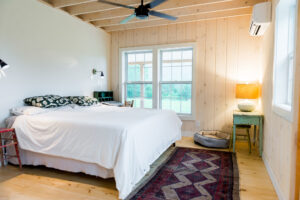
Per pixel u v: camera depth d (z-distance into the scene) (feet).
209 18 12.75
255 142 12.04
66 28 12.05
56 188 6.93
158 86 15.21
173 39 14.37
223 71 13.29
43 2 10.45
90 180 7.52
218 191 6.71
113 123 6.99
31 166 8.77
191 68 14.47
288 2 6.95
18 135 8.14
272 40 8.32
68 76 12.28
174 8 11.14
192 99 14.14
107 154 6.53
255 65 12.57
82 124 7.18
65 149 7.31
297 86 4.96
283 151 6.07
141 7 8.41
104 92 15.12
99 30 15.06
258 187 7.06
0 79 8.61
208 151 11.00
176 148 11.57
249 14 12.17
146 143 7.39
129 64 16.39
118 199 6.23
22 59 9.51
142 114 9.36
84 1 10.22
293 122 5.05
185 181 7.43
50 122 7.69
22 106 9.29
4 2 8.70
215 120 13.66
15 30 9.16
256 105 12.51
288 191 5.38
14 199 6.24
